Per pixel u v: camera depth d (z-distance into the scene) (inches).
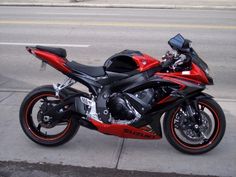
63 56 206.2
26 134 213.8
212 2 867.4
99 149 214.1
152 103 198.5
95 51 432.8
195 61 195.6
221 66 384.5
